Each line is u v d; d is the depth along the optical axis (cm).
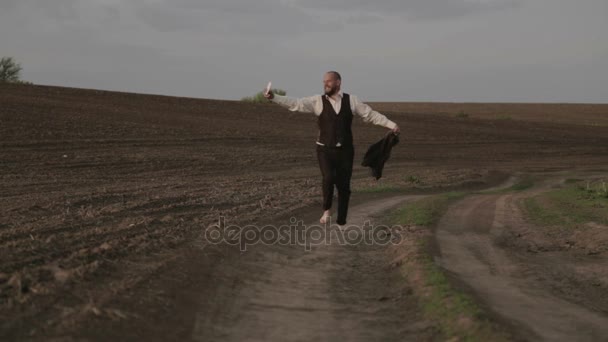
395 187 2184
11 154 2156
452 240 986
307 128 4156
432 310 548
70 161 2178
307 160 2942
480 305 546
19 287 495
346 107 648
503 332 468
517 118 7819
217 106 4716
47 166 2038
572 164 3850
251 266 724
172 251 718
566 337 508
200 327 498
